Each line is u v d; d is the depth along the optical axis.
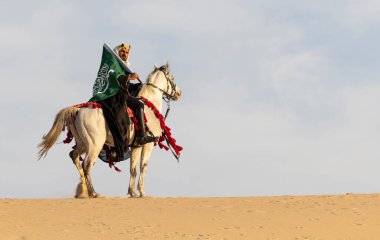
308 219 11.06
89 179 14.01
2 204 12.34
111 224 10.57
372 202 12.81
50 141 14.10
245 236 9.91
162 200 13.17
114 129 14.12
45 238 9.68
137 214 11.40
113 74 14.24
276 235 10.01
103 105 14.12
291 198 13.58
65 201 12.91
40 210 11.73
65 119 14.13
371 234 10.23
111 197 14.01
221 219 11.01
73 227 10.37
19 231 10.05
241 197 13.91
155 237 9.77
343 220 11.03
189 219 10.98
